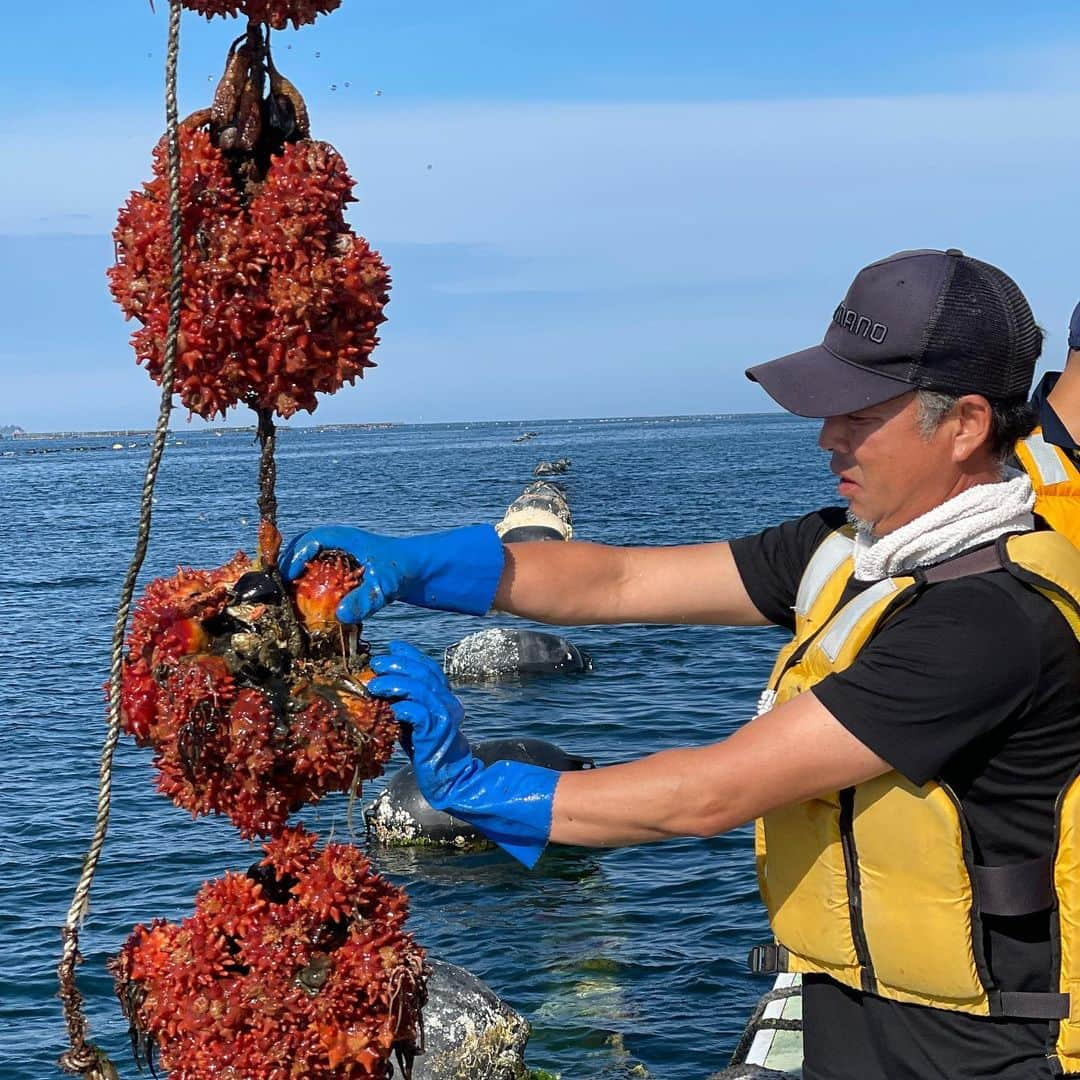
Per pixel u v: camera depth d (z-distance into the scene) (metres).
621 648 23.83
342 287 2.72
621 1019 10.15
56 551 45.50
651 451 121.56
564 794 2.78
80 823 15.13
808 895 3.00
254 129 2.75
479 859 13.21
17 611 31.97
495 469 93.62
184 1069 2.70
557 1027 10.06
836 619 2.95
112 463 139.75
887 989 2.91
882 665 2.72
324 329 2.75
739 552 3.48
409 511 56.94
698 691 20.58
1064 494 3.09
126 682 2.72
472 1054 8.99
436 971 9.50
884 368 2.82
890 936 2.84
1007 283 2.90
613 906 12.13
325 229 2.71
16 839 14.63
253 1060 2.67
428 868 13.05
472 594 3.19
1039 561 2.76
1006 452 2.95
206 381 2.72
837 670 2.87
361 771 2.77
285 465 116.06
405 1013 2.78
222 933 2.76
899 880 2.81
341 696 2.74
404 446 173.38
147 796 16.05
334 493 71.44
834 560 3.18
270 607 2.78
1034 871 2.77
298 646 2.78
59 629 28.97
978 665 2.68
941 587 2.79
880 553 2.89
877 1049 2.96
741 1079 6.14
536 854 2.83
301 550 2.90
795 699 2.78
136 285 2.70
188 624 2.69
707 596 3.46
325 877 2.75
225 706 2.68
